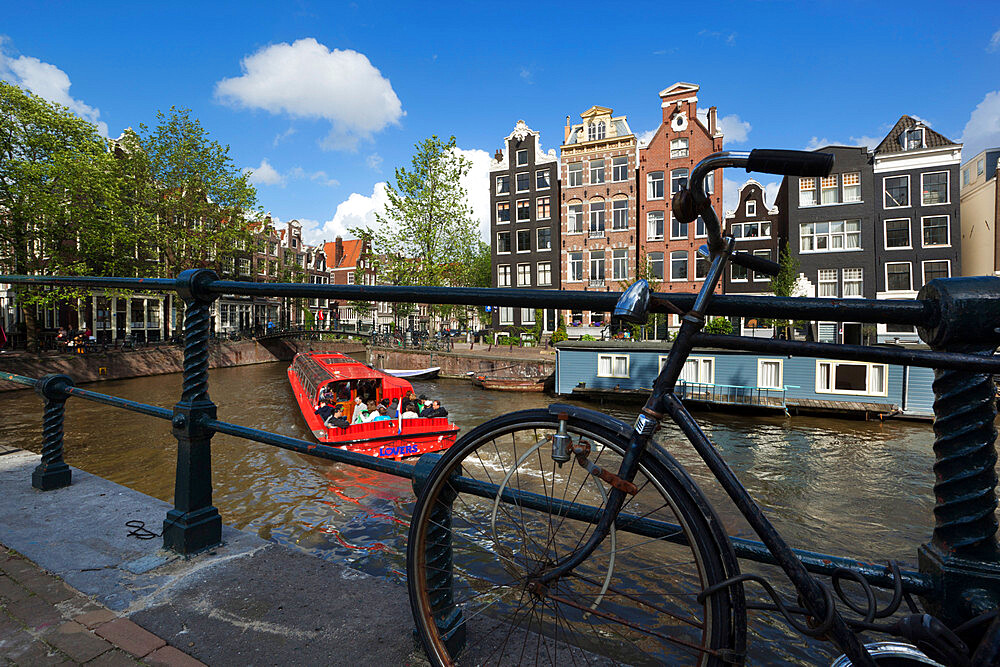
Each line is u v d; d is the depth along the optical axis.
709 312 1.08
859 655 0.93
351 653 1.57
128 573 2.10
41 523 2.64
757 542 1.11
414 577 1.41
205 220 31.02
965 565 0.97
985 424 0.95
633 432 1.07
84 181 24.19
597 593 1.13
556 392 22.19
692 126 29.17
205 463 2.34
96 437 13.97
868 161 25.70
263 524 8.45
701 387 19.20
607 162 31.75
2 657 1.59
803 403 17.36
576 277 32.75
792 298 1.02
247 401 20.59
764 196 27.75
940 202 24.44
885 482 10.86
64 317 29.55
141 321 32.31
